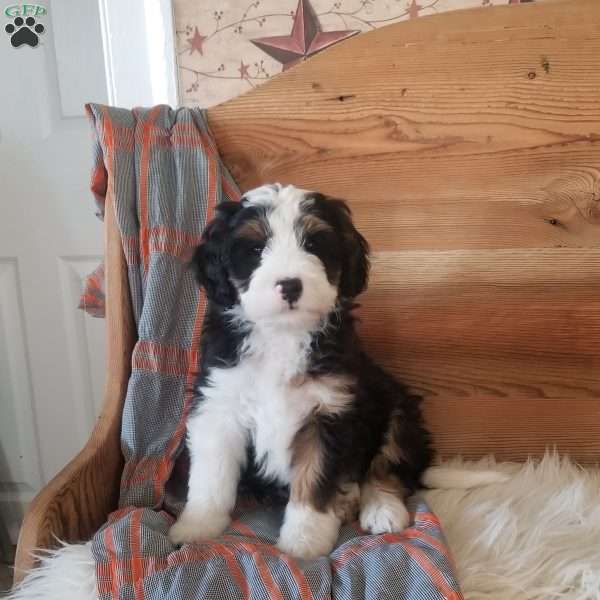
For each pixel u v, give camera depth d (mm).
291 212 1200
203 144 1455
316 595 933
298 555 1088
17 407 2270
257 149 1481
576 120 1390
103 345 2188
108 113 1426
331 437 1219
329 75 1438
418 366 1521
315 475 1206
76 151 2012
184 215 1404
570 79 1377
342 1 1721
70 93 1978
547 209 1432
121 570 967
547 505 1223
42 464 2328
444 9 1700
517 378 1500
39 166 2029
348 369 1253
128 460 1315
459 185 1443
